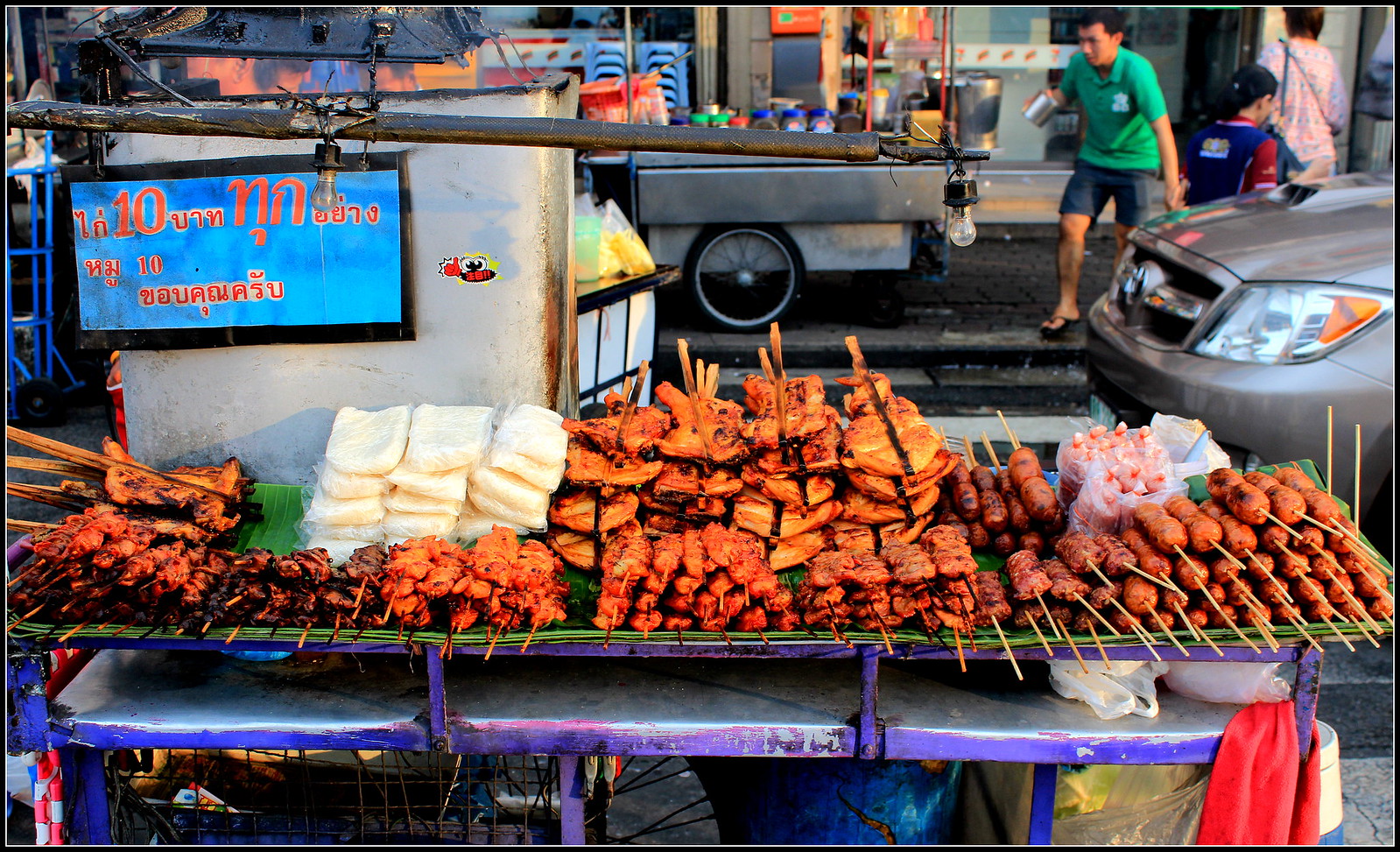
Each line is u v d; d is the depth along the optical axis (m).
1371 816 3.36
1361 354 4.20
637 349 5.52
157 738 2.47
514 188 2.84
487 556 2.38
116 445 2.86
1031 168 11.62
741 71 9.38
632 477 2.68
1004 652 2.43
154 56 2.86
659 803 3.56
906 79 8.37
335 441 2.74
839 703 2.55
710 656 2.42
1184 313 4.80
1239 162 6.68
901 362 7.53
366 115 2.25
